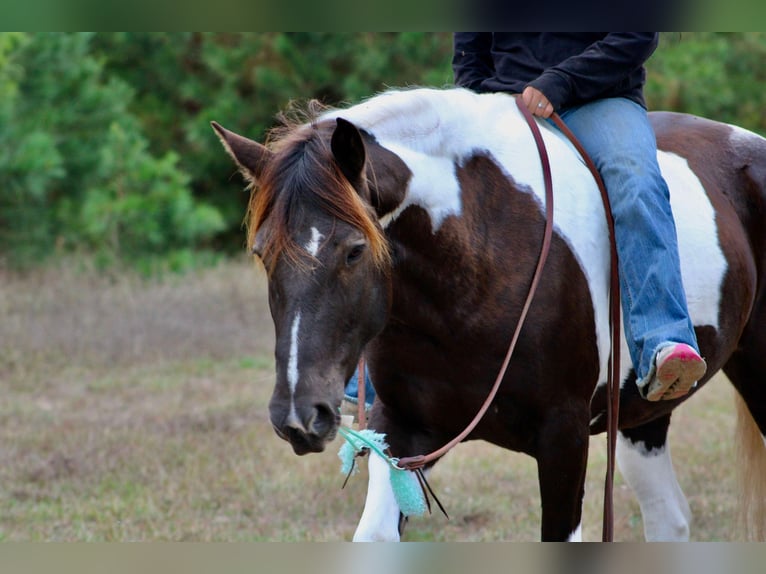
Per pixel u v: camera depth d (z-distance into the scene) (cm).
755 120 2791
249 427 1318
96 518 1002
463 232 601
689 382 620
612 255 648
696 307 699
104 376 1577
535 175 639
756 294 769
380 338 623
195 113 2805
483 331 606
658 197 643
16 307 1898
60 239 2267
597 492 1119
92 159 2311
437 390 627
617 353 646
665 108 2664
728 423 1347
